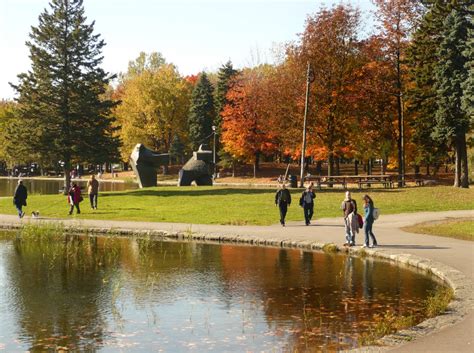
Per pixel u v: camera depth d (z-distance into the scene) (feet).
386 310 39.27
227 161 263.90
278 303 41.47
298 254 63.46
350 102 168.55
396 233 76.64
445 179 199.11
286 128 187.42
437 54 149.28
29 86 156.04
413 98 159.94
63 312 39.37
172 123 290.56
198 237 75.25
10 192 189.06
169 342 32.89
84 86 158.30
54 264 57.62
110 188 200.23
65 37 157.17
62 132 156.25
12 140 158.51
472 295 40.55
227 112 247.91
